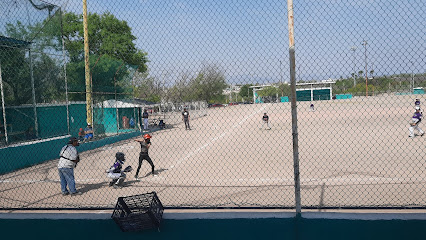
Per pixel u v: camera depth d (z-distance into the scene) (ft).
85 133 55.16
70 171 25.18
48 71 49.32
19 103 46.21
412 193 20.57
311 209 14.16
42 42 47.57
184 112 75.97
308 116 92.89
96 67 62.34
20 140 44.37
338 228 12.62
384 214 12.64
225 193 22.89
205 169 32.68
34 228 14.99
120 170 27.43
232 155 40.24
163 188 25.86
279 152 40.24
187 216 13.76
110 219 14.32
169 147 51.62
